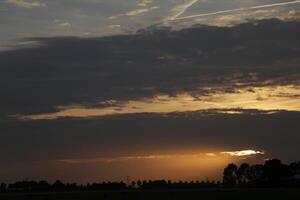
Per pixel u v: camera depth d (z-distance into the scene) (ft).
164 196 526.16
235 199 456.86
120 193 587.27
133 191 625.82
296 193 509.35
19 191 654.94
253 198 453.58
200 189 652.48
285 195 484.74
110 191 639.35
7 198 554.05
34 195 589.32
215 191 583.99
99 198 523.70
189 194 544.21
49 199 533.55
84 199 518.78
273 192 529.04
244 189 622.54
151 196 526.98
